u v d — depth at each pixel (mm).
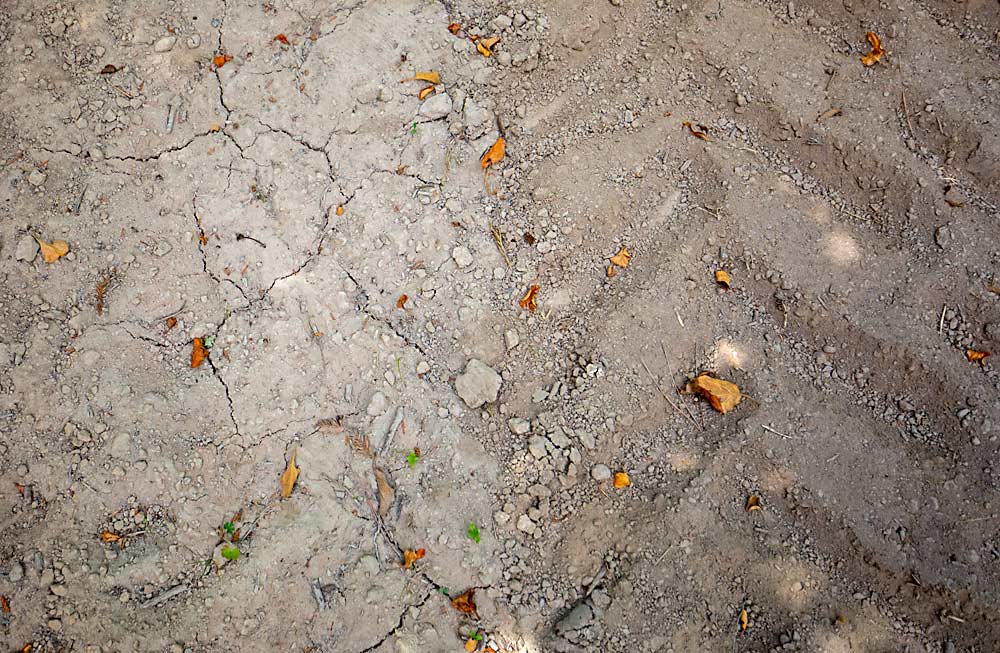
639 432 1144
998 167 1164
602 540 1108
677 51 1237
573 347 1172
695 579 1095
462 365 1160
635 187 1207
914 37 1215
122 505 1100
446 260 1179
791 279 1170
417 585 1093
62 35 1199
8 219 1148
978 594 1077
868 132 1192
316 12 1224
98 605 1076
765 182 1201
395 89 1209
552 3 1244
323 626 1075
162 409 1118
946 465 1113
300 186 1178
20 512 1097
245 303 1151
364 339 1146
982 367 1130
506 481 1123
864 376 1150
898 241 1173
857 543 1095
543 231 1200
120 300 1145
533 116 1231
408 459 1121
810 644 1073
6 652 1070
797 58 1226
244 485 1107
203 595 1077
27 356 1121
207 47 1205
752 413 1136
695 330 1168
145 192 1170
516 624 1091
